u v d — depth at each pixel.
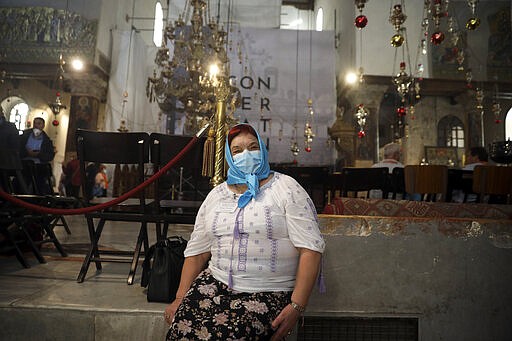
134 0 17.30
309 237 1.59
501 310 2.27
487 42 15.62
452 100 18.31
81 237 5.07
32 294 2.38
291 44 15.85
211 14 19.31
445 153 17.97
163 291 2.24
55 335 2.13
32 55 14.34
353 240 2.26
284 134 15.28
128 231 5.82
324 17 21.77
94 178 11.07
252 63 15.63
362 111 7.16
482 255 2.28
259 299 1.57
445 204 2.51
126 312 2.12
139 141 2.80
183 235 5.35
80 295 2.39
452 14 15.41
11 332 2.13
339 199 2.55
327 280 2.24
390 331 2.29
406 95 15.70
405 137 16.16
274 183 1.75
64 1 14.47
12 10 14.43
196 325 1.48
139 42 16.02
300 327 2.27
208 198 1.87
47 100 18.45
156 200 2.87
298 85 15.62
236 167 1.76
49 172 5.23
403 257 2.26
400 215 2.47
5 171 3.69
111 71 15.41
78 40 14.30
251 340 1.45
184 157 2.85
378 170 4.91
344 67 17.17
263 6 19.42
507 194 4.03
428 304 2.25
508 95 16.66
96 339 2.11
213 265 1.74
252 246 1.64
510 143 4.10
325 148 15.29
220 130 2.71
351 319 2.29
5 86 17.58
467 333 2.25
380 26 15.54
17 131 3.76
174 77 10.59
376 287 2.25
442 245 2.28
